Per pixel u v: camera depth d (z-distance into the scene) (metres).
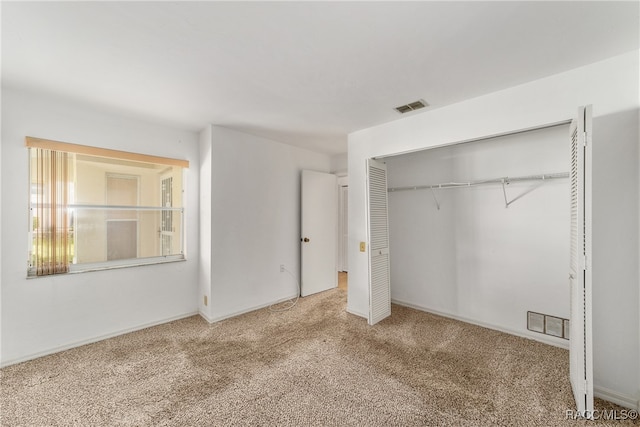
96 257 2.71
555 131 2.56
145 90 2.25
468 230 3.12
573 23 1.47
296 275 4.07
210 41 1.61
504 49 1.71
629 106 1.76
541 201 2.64
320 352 2.45
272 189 3.74
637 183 1.73
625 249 1.77
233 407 1.76
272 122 3.03
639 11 1.37
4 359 2.22
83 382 2.02
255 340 2.69
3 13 1.35
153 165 3.09
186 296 3.28
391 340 2.68
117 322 2.78
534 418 1.66
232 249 3.29
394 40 1.61
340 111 2.72
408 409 1.74
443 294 3.32
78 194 2.60
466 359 2.32
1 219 2.21
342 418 1.67
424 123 2.73
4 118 2.21
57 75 2.01
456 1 1.31
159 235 3.13
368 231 3.04
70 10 1.35
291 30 1.52
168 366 2.23
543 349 2.48
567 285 2.50
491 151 2.96
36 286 2.36
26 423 1.63
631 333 1.75
